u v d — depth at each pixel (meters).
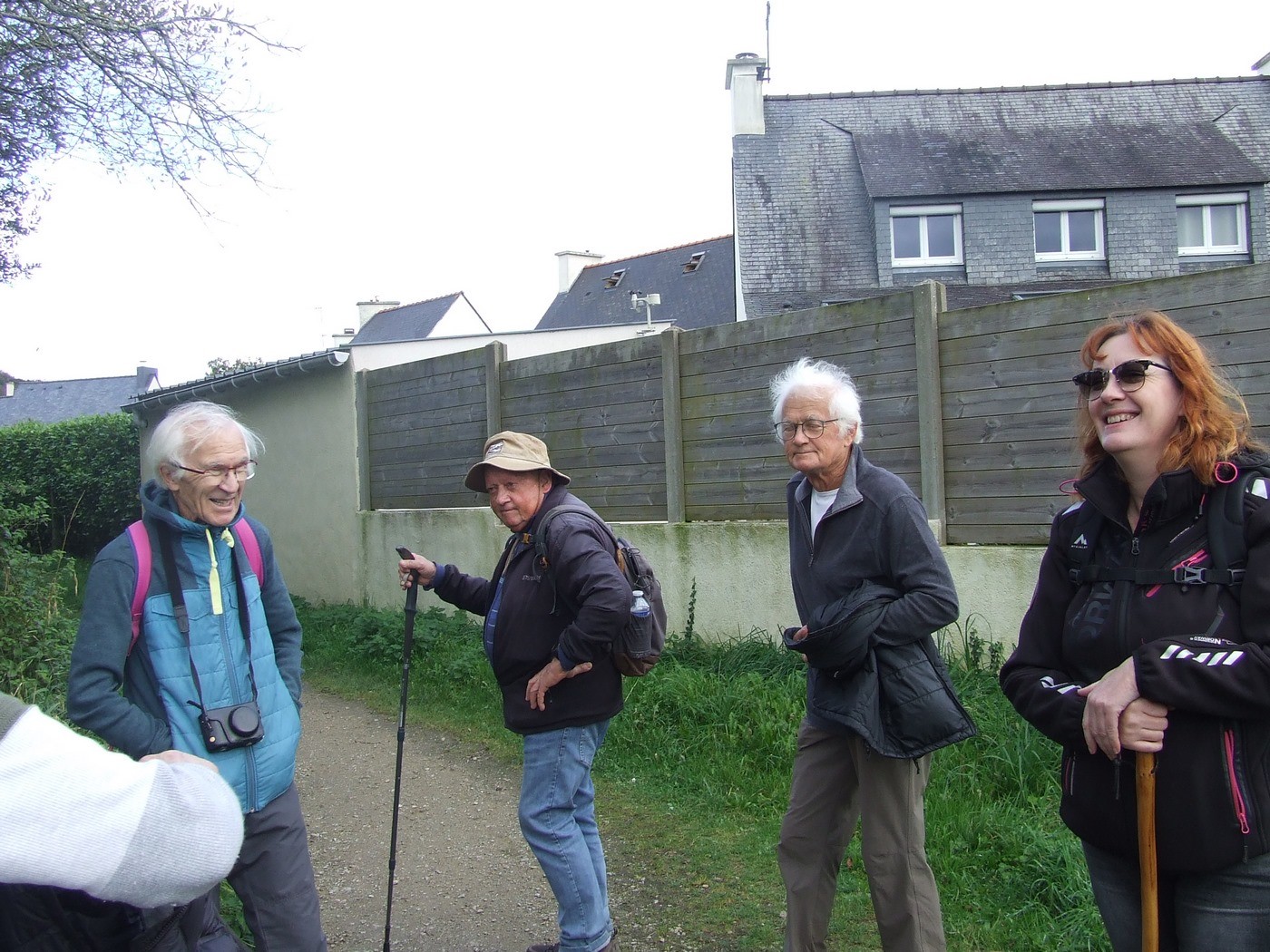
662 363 6.93
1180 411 1.94
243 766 2.52
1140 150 21.08
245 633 2.61
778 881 3.87
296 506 10.67
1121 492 2.05
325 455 10.22
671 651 6.35
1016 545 5.25
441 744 5.84
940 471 5.51
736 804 4.55
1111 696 1.87
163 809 1.46
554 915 3.79
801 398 2.90
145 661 2.49
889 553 2.81
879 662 2.74
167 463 2.51
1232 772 1.80
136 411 13.11
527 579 3.18
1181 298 4.65
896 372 5.71
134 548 2.48
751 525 6.33
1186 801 1.82
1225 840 1.80
